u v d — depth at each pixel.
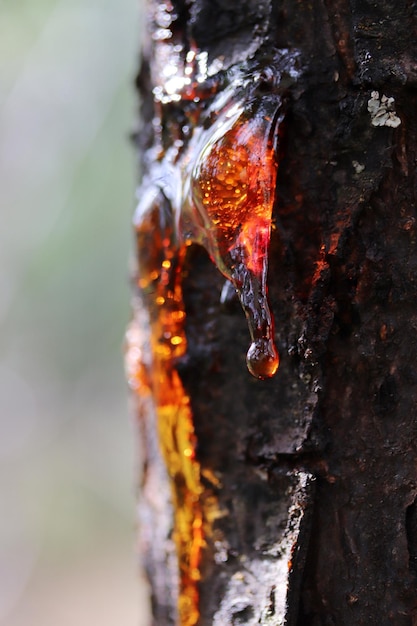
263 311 0.36
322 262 0.36
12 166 1.44
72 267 1.57
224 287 0.38
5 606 1.47
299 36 0.37
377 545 0.36
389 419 0.36
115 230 1.53
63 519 1.62
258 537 0.38
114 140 1.43
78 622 1.41
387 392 0.36
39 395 1.67
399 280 0.36
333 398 0.37
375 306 0.36
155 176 0.39
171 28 0.39
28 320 1.61
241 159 0.36
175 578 0.40
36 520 1.60
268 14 0.37
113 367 1.68
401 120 0.36
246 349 0.38
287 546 0.37
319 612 0.37
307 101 0.36
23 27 1.30
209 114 0.37
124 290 1.59
